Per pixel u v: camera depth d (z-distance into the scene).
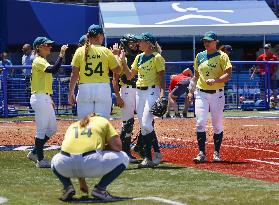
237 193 15.75
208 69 21.12
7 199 15.03
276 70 46.12
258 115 41.66
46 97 20.34
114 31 49.09
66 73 42.22
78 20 56.03
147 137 20.22
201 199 14.99
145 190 16.34
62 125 35.69
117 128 32.91
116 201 14.73
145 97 20.02
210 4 54.16
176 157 22.69
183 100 42.41
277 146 26.20
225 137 29.73
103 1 58.56
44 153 23.52
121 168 14.67
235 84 45.41
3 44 54.09
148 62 19.97
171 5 53.59
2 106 41.38
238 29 50.78
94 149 14.42
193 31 50.22
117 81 20.50
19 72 41.72
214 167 20.38
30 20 54.81
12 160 21.94
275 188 16.50
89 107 18.72
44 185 17.16
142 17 51.84
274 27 50.88
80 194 15.59
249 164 21.02
